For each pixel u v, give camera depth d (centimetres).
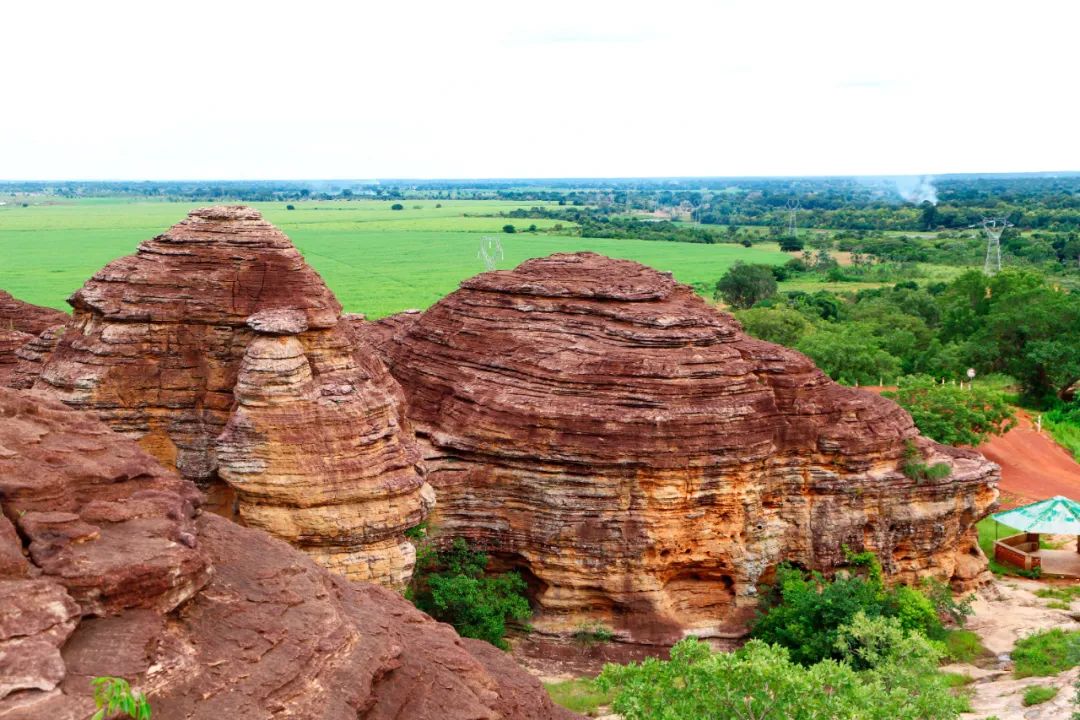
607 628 3547
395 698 1839
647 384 3588
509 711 2066
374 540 3139
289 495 3048
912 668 2853
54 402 1908
